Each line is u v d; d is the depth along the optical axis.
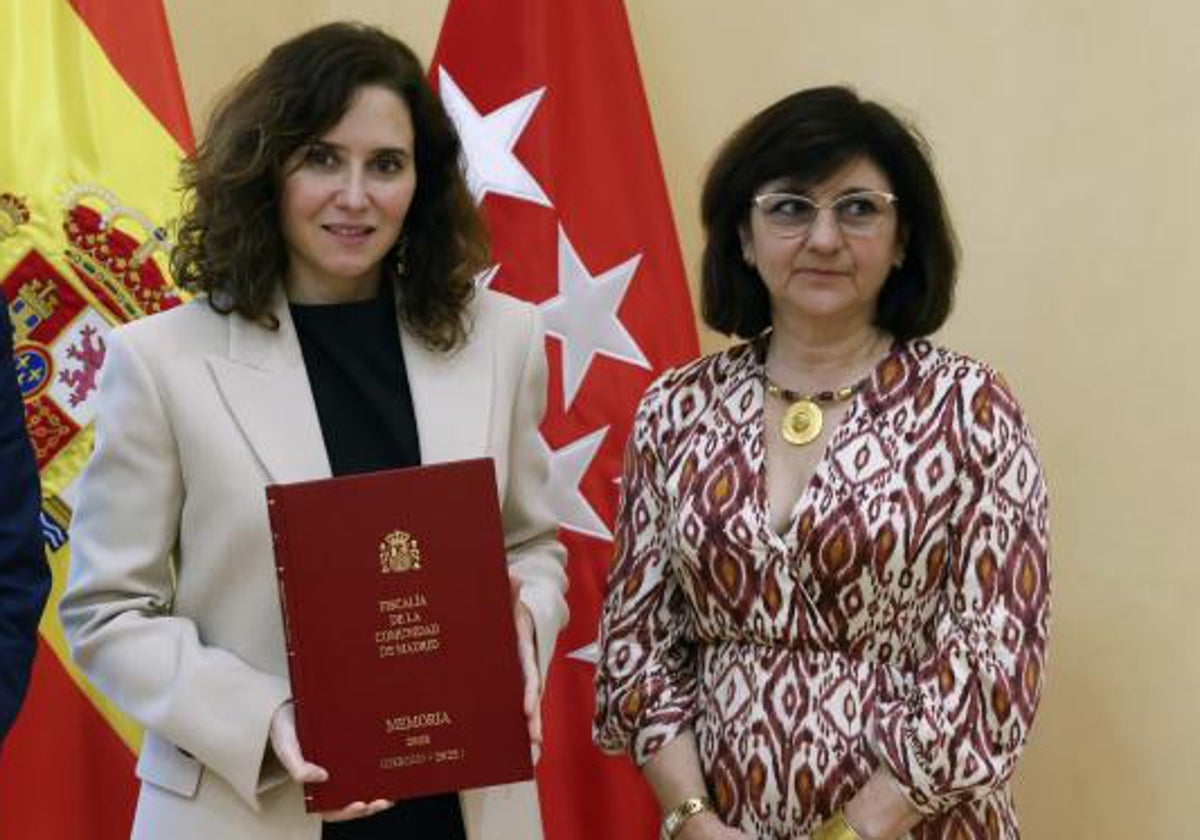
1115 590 3.19
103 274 3.34
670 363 3.49
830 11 3.62
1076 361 3.25
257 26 4.23
